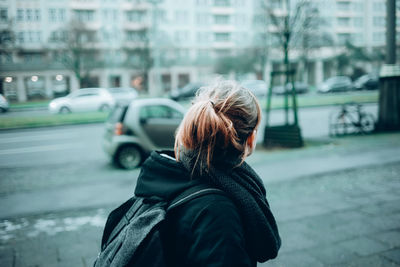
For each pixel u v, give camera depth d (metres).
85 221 4.23
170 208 0.94
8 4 25.53
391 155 7.33
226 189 0.96
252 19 45.56
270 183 5.57
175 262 0.93
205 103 1.02
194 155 1.00
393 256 3.08
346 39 42.91
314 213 4.18
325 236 3.52
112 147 7.09
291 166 6.71
